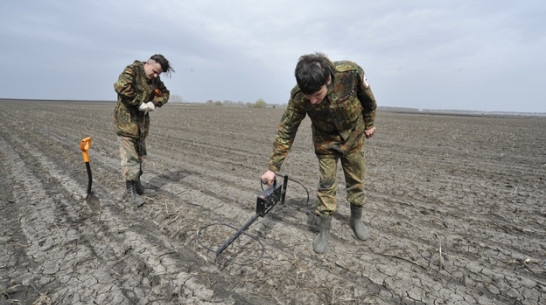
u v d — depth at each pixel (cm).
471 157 657
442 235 277
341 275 216
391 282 208
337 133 215
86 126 1141
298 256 239
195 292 194
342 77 186
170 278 208
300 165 563
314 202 360
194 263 227
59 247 244
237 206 344
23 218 295
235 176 475
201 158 611
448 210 338
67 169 482
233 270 219
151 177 455
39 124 1130
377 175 490
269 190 233
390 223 302
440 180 462
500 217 319
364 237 265
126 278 207
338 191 404
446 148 783
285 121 218
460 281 210
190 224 292
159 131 1058
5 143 690
